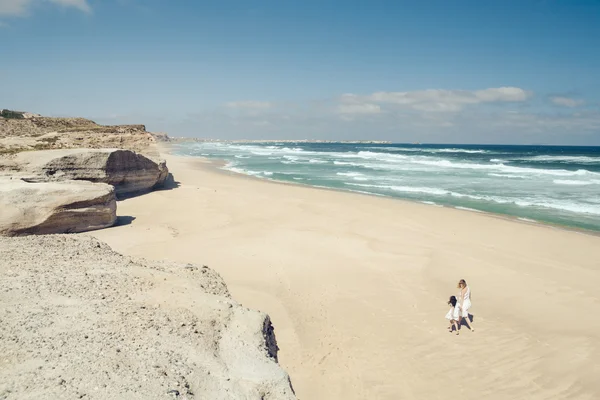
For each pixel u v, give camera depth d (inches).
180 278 300.4
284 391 200.2
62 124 2549.2
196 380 188.4
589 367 354.9
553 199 1168.8
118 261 324.5
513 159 3006.9
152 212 892.0
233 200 1045.2
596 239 741.3
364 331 422.9
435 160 2768.2
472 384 343.6
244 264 585.0
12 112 2726.4
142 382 176.6
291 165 2336.4
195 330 230.7
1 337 195.9
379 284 536.1
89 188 717.3
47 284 259.1
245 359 217.5
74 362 183.8
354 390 334.0
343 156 3309.5
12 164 871.7
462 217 907.4
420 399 326.3
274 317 439.5
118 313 233.6
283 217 887.1
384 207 1008.9
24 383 166.2
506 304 486.6
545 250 681.6
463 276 568.7
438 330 428.5
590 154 4015.8
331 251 657.6
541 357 376.8
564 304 483.8
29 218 627.8
